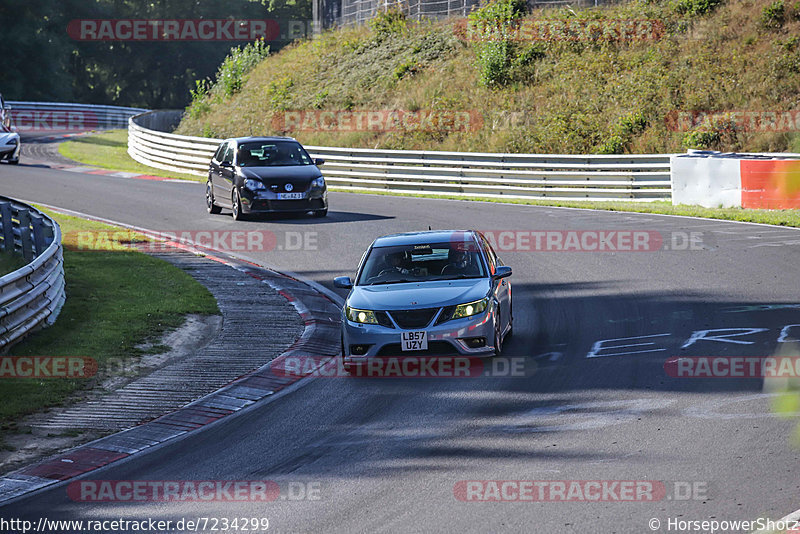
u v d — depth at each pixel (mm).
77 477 27953
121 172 127688
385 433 30547
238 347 44156
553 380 35844
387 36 168250
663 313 46688
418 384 36781
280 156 86312
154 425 33094
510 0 151000
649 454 26531
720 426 28656
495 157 104250
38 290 45344
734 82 120500
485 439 29078
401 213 87812
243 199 82125
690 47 130500
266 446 30016
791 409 29922
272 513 23891
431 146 128625
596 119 121250
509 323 44000
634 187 96438
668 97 120625
